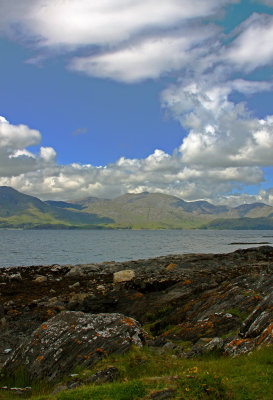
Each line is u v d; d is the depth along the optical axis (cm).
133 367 1264
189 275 3853
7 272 5125
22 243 15975
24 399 1099
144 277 4053
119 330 1502
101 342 1427
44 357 1359
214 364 1223
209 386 919
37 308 2766
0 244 14850
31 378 1288
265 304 1516
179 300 2598
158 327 2248
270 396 878
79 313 1616
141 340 1521
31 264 7431
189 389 922
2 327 1941
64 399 934
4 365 1359
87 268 5462
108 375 1186
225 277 3506
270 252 6306
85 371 1247
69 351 1385
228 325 1786
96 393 948
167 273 4188
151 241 19400
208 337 1744
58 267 5469
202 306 2205
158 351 1526
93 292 3500
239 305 1964
